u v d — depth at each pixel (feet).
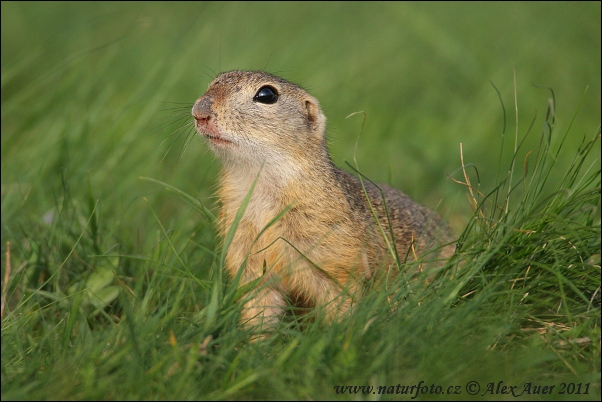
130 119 51.49
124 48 73.05
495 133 60.03
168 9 84.89
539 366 24.63
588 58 68.39
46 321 32.07
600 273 27.53
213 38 70.44
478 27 77.25
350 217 32.27
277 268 31.83
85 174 43.32
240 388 23.03
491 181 52.54
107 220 40.45
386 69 72.33
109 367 23.38
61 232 35.01
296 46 70.59
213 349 25.55
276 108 32.14
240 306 26.73
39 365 24.25
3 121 53.52
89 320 31.73
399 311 26.03
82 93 54.03
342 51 73.10
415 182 52.21
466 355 23.88
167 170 48.80
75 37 77.05
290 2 85.51
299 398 22.79
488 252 28.02
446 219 40.29
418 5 80.74
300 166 32.07
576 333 25.80
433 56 73.77
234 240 32.78
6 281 29.73
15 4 86.89
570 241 28.89
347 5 84.69
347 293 28.43
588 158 51.24
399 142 58.49
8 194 40.06
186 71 58.80
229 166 33.30
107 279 33.42
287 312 33.12
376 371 23.30
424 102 68.13
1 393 22.30
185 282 30.78
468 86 69.77
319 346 23.99
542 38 71.77
